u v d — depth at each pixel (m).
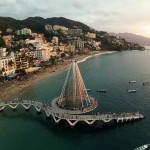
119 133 109.50
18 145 103.06
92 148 98.19
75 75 130.62
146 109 139.75
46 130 115.94
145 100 158.12
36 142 105.06
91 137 107.12
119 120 120.00
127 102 154.50
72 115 119.19
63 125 120.56
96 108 142.50
